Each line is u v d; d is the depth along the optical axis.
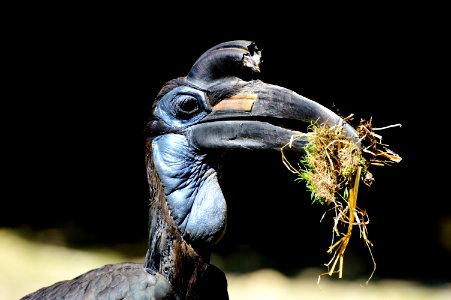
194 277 5.92
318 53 17.45
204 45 17.77
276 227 14.70
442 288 12.57
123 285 5.82
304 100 5.72
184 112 5.96
